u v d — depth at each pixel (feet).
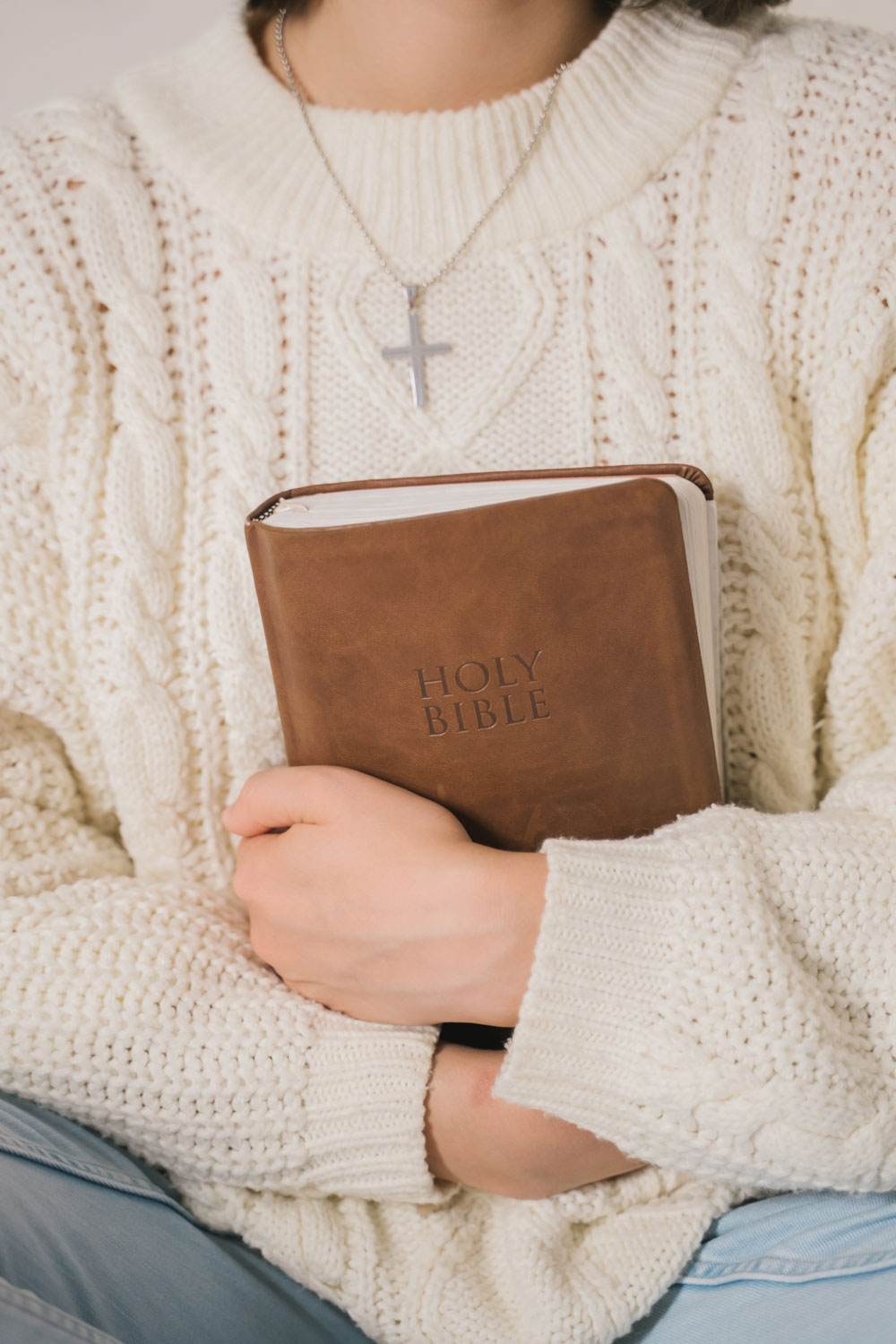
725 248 2.87
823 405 2.83
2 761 2.84
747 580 2.89
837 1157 2.11
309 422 2.87
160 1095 2.41
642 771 2.40
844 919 2.26
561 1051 2.19
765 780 3.04
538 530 2.23
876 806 2.47
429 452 2.88
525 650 2.30
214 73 2.98
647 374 2.87
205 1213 2.57
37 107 2.99
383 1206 2.54
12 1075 2.43
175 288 2.85
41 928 2.48
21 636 2.81
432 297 2.86
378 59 2.84
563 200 2.85
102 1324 2.15
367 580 2.25
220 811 3.01
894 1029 2.22
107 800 3.09
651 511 2.23
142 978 2.43
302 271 2.85
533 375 2.88
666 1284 2.39
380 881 2.31
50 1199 2.26
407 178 2.83
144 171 2.86
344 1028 2.45
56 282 2.76
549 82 2.85
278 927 2.48
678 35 2.98
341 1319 2.54
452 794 2.41
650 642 2.30
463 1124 2.37
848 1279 2.32
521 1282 2.35
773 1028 2.10
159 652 2.84
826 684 3.01
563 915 2.18
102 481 2.81
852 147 2.82
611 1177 2.53
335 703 2.36
